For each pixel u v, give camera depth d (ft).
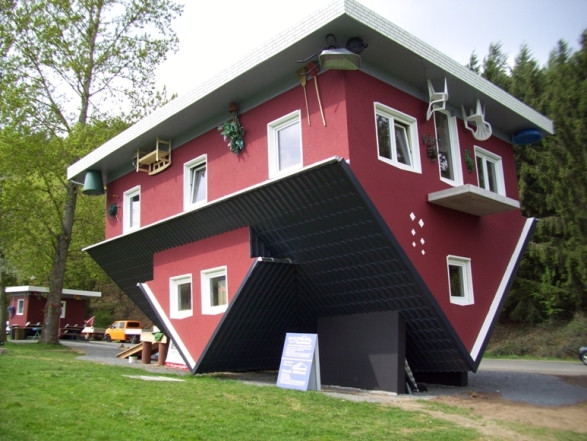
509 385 40.42
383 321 34.76
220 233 38.78
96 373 34.94
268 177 35.09
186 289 42.75
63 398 24.99
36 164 71.51
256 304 36.96
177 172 44.34
